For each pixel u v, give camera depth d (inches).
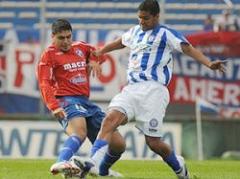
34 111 2598.4
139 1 2977.4
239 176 1496.1
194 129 2593.5
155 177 1412.4
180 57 2593.5
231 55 2605.8
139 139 2420.0
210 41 2613.2
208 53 2613.2
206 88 2600.9
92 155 1194.0
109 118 1218.6
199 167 1834.4
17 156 2482.8
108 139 1206.9
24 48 2586.1
